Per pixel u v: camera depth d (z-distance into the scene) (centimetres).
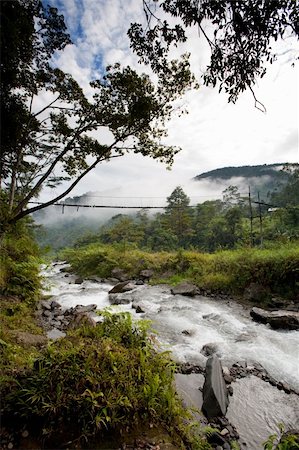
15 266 856
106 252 1945
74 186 656
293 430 349
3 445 253
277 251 1140
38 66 561
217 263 1309
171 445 281
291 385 463
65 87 603
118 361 347
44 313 806
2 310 692
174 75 588
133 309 933
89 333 462
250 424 369
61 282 1593
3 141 528
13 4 428
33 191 639
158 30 328
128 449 266
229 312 892
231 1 253
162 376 368
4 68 458
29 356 411
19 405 290
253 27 255
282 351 592
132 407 297
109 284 1519
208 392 403
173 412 324
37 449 253
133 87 588
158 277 1502
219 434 336
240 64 276
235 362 539
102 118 626
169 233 4466
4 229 623
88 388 300
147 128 672
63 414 279
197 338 666
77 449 258
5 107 489
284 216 3538
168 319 816
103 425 280
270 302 958
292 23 244
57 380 304
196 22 279
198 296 1113
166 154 707
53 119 620
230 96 301
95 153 669
